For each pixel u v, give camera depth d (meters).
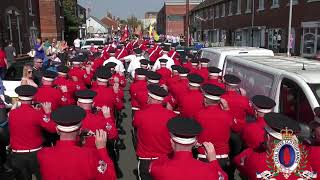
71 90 8.23
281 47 29.00
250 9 36.22
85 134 4.72
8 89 10.15
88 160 3.47
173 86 7.63
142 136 5.05
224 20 45.19
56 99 7.12
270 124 3.23
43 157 3.50
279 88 5.97
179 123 3.24
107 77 6.77
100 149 3.69
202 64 10.08
